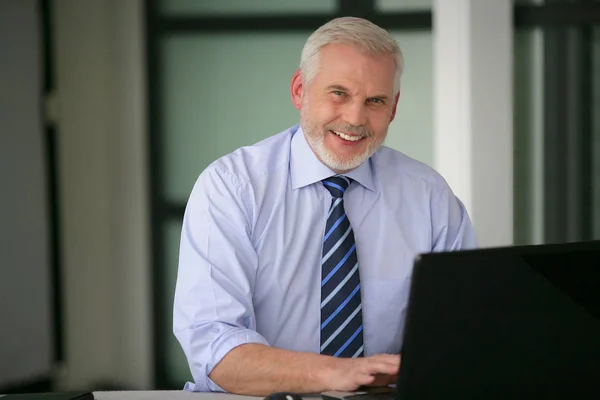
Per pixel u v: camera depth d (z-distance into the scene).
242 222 2.13
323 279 2.17
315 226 2.21
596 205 5.04
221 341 1.98
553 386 1.44
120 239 5.27
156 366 5.32
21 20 4.79
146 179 5.23
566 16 4.89
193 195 2.21
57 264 5.24
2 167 4.71
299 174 2.22
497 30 4.69
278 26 5.09
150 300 5.29
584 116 4.98
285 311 2.18
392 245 2.26
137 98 5.15
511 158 4.77
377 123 2.10
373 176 2.31
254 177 2.20
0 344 4.70
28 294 4.88
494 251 1.37
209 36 5.14
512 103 4.79
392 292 2.24
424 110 5.07
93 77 5.16
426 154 5.09
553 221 5.05
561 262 1.40
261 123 5.18
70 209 5.22
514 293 1.38
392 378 1.87
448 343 1.37
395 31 5.04
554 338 1.42
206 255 2.10
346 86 2.04
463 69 4.71
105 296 5.29
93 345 5.29
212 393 2.00
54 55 5.14
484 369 1.40
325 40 2.07
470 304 1.36
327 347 2.14
